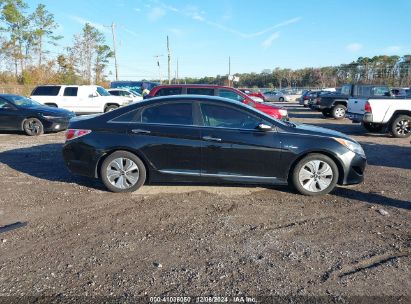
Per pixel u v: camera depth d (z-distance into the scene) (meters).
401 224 4.38
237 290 2.99
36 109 12.05
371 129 13.54
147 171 5.56
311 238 3.98
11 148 9.35
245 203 5.09
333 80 76.56
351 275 3.22
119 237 3.98
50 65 52.75
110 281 3.12
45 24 54.97
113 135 5.45
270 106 10.52
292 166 5.41
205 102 5.49
